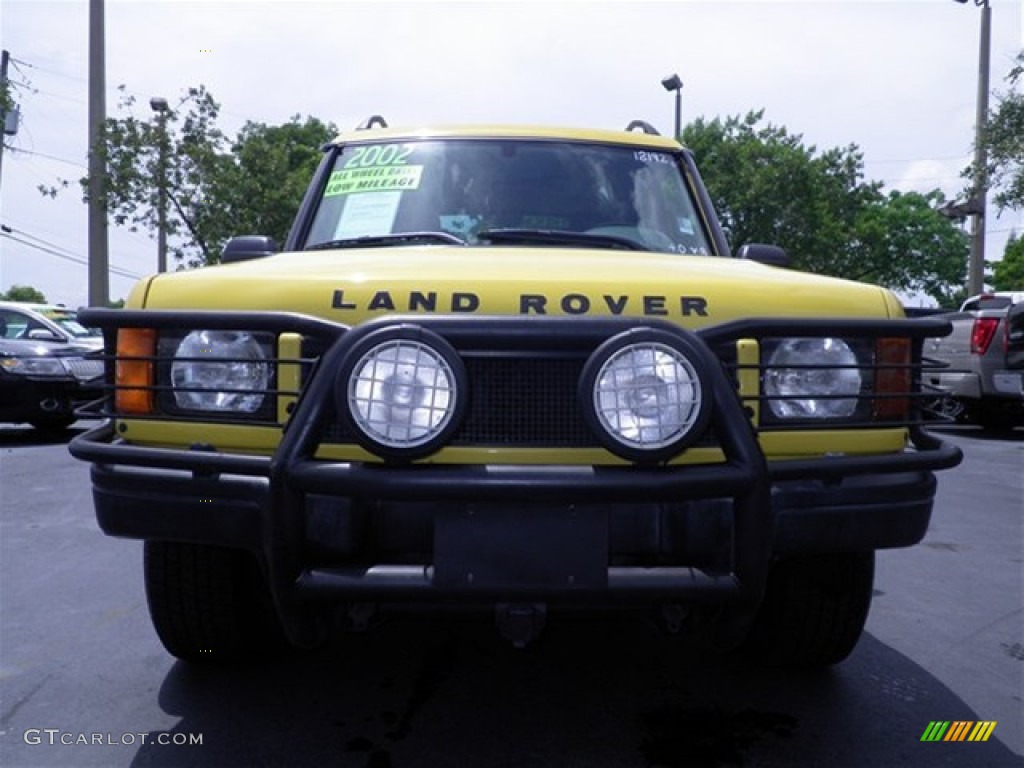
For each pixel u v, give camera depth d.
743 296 2.94
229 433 2.86
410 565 2.63
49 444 10.91
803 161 33.16
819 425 2.90
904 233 50.50
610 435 2.50
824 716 3.42
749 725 3.33
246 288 2.93
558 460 2.66
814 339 2.91
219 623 3.54
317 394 2.59
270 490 2.62
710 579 2.59
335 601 2.62
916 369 3.04
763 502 2.59
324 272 2.97
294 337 2.80
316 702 3.49
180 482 2.81
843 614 3.50
